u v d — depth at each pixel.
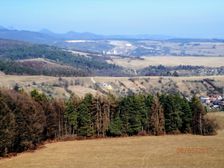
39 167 82.69
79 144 118.56
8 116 99.25
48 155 99.06
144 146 111.56
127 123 136.00
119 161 88.31
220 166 81.44
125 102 136.25
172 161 87.44
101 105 135.25
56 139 129.50
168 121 140.00
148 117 138.88
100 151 103.88
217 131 145.75
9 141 99.38
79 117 133.62
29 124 108.94
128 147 110.31
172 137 131.38
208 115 161.50
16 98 107.94
